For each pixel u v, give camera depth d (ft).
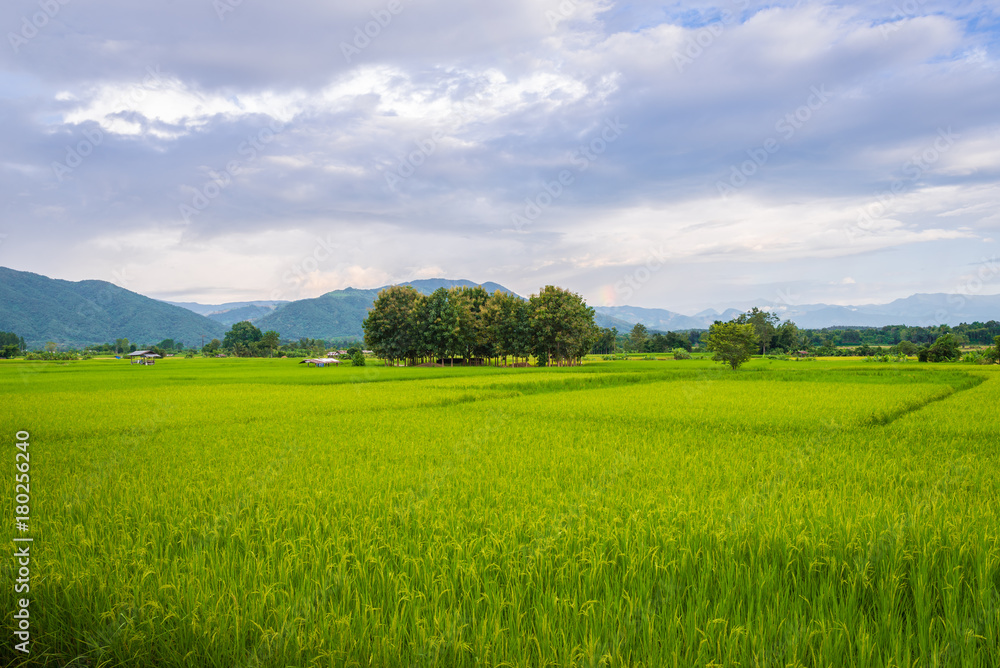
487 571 18.61
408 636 15.05
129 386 119.44
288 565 18.62
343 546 20.11
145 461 37.83
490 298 312.71
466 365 308.60
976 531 20.31
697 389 107.04
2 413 67.36
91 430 53.21
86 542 20.72
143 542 20.75
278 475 33.04
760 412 66.85
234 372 188.96
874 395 88.58
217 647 14.93
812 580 17.63
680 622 15.25
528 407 75.92
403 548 20.30
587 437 48.70
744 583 17.40
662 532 21.08
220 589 17.34
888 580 16.93
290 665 14.26
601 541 20.43
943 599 16.49
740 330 193.36
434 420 61.26
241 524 23.09
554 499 27.48
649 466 35.94
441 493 28.60
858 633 14.55
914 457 38.65
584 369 199.62
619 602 16.19
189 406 76.33
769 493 27.35
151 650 15.28
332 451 41.88
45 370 205.16
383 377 154.61
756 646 14.17
